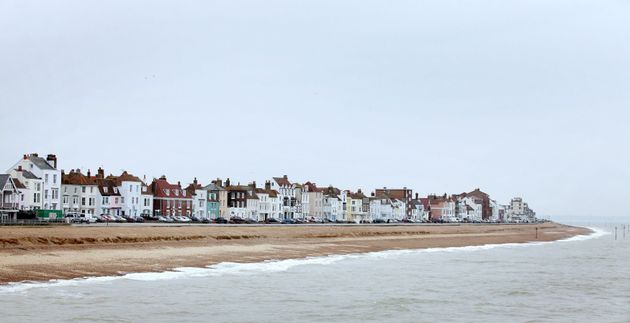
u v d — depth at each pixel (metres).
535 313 36.28
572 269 62.28
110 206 128.50
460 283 49.06
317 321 32.31
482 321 33.53
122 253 57.19
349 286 45.22
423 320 33.44
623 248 103.44
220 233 83.00
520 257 78.25
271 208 169.62
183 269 51.28
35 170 113.88
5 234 57.25
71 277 42.88
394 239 105.44
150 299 36.34
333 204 194.50
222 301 36.91
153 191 139.75
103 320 30.11
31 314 30.48
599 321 34.12
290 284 45.25
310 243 86.19
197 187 151.12
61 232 64.50
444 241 109.12
